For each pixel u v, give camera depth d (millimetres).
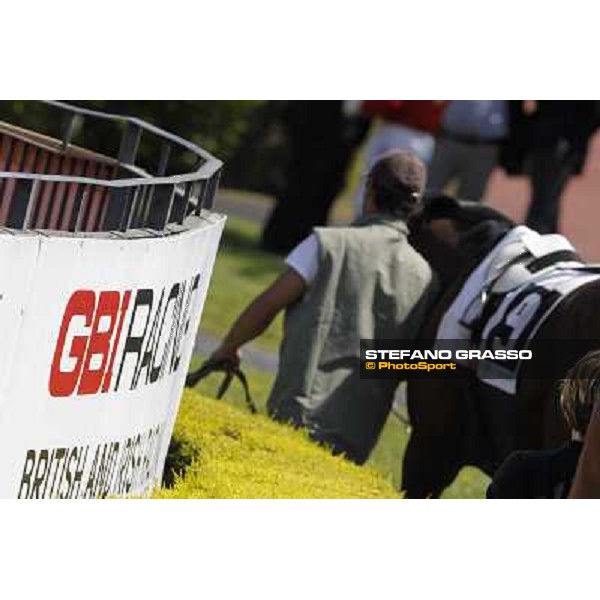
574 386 19766
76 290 19000
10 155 25438
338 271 27172
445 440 26422
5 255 17625
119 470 21469
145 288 20656
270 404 27438
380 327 27266
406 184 27422
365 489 25250
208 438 25469
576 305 24109
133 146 25500
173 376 22891
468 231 26859
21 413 18609
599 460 19219
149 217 21266
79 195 19734
